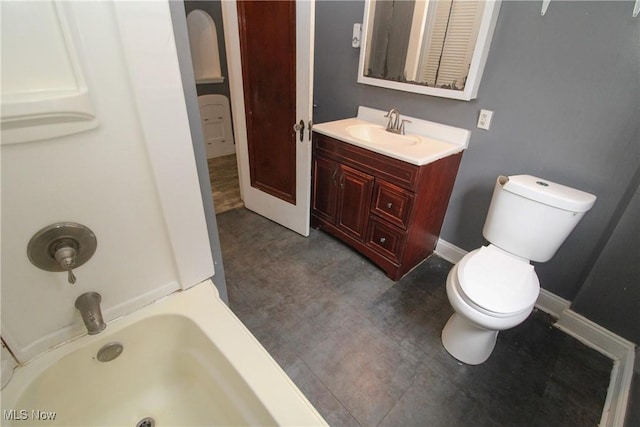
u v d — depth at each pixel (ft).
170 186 3.14
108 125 2.57
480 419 4.21
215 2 10.80
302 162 7.09
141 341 3.43
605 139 4.57
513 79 5.19
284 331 5.34
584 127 4.71
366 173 6.25
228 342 3.20
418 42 5.96
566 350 5.19
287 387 2.83
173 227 3.35
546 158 5.22
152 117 2.75
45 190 2.45
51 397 2.93
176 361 3.67
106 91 2.47
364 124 7.18
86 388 3.19
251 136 7.98
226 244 7.57
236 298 5.98
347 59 7.43
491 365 4.91
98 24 2.26
